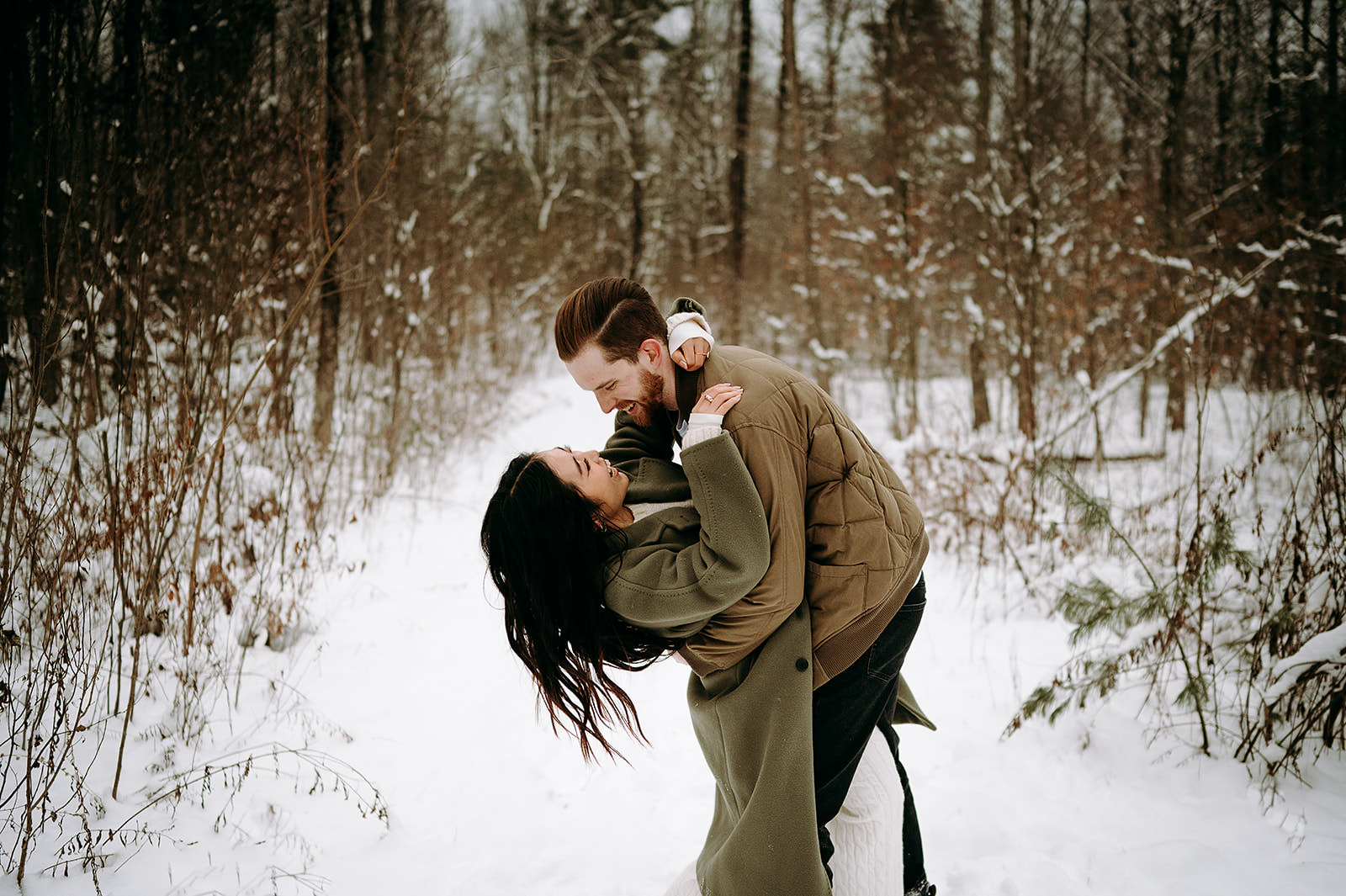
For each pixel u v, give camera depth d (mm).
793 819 1542
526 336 14172
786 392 1573
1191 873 1950
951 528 4832
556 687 1693
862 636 1605
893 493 1668
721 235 18141
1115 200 8969
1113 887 1934
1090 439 7102
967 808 2287
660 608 1489
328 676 3045
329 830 2180
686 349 1613
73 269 2908
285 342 4074
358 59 6406
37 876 1878
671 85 18594
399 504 5473
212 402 3256
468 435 7371
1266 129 7816
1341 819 2102
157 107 3234
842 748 1648
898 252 10500
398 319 6289
